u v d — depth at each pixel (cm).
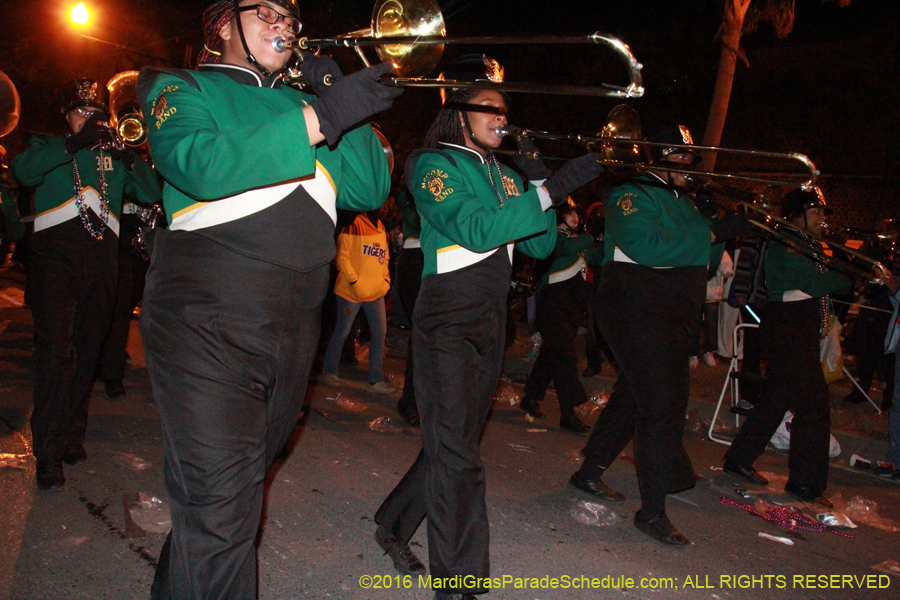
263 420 198
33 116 1412
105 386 531
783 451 587
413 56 242
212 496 187
